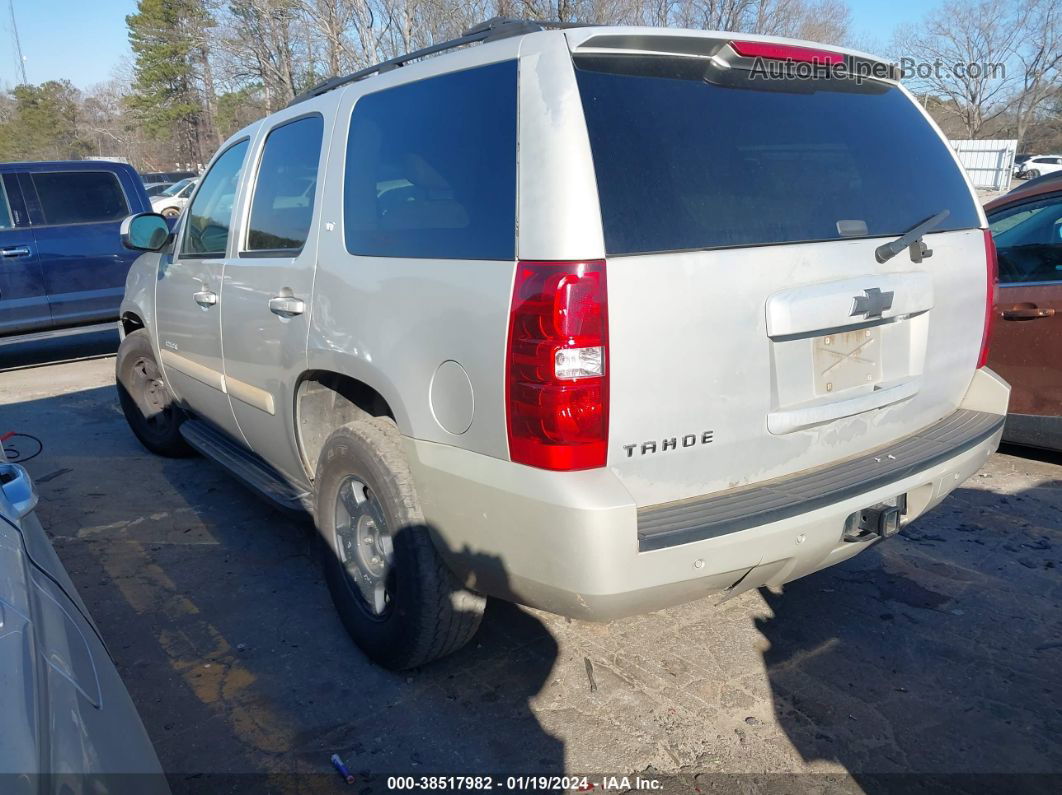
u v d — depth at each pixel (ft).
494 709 9.33
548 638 10.76
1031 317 15.37
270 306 10.86
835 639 10.70
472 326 7.50
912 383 9.19
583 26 8.54
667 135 7.54
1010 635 10.75
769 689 9.66
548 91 7.25
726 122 7.99
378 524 9.52
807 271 7.93
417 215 8.50
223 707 9.41
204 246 13.69
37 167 27.20
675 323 7.15
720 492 7.81
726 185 7.72
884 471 8.52
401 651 9.36
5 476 7.33
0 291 26.23
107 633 11.01
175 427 17.28
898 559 12.90
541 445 6.95
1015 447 17.87
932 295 9.15
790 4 70.54
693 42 7.82
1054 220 15.30
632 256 6.98
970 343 10.08
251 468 13.12
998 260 16.07
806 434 8.27
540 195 7.04
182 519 14.76
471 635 9.50
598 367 6.83
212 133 145.59
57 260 27.25
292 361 10.50
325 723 9.12
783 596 11.85
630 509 6.88
